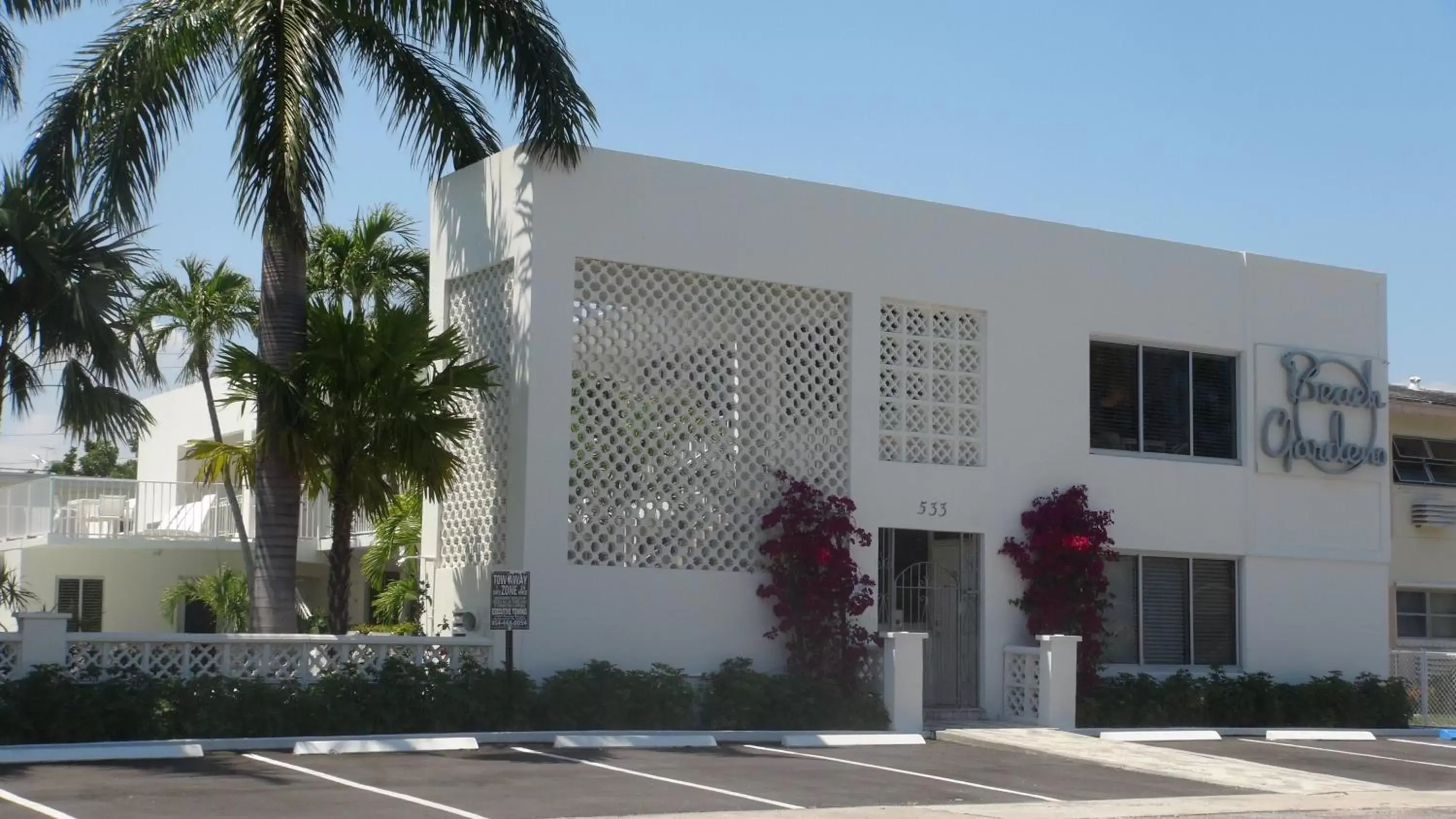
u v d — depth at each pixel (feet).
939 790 43.93
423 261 80.28
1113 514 67.26
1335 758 56.80
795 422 60.80
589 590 55.88
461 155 61.72
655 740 51.65
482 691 52.11
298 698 49.70
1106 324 68.28
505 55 56.39
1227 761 53.36
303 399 53.67
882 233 63.00
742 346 60.08
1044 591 63.98
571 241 56.70
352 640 52.85
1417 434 89.40
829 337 61.82
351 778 41.29
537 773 43.47
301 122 52.90
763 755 50.49
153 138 56.80
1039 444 65.82
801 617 58.34
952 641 64.54
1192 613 69.62
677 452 58.49
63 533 85.30
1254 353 72.18
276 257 56.39
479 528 58.59
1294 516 72.38
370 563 80.79
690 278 59.16
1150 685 65.51
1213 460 70.74
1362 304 75.92
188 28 56.18
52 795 36.63
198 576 93.91
